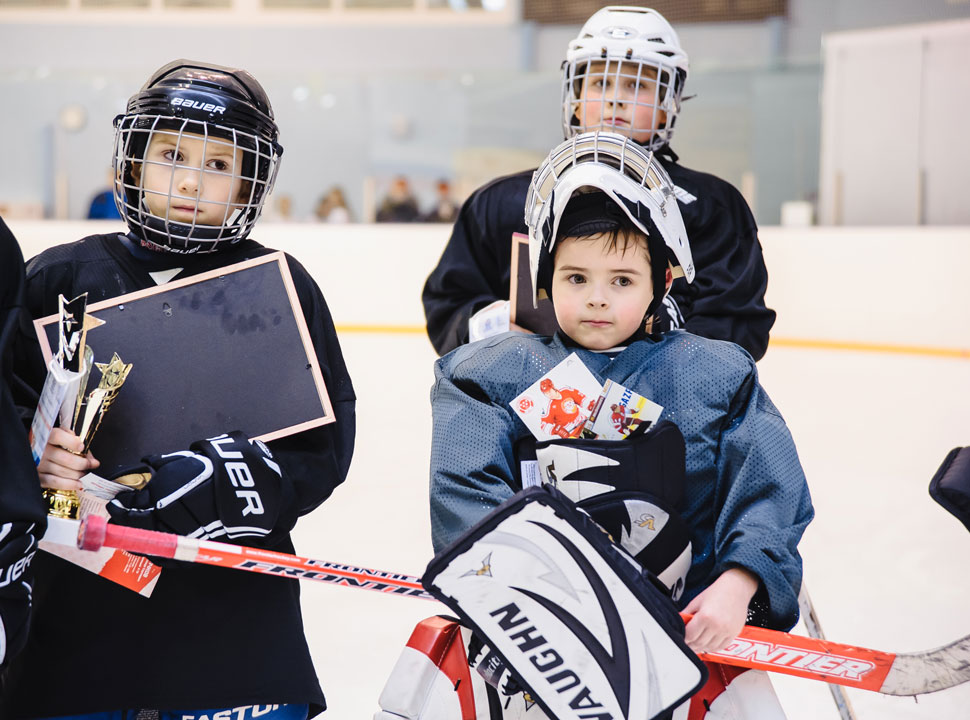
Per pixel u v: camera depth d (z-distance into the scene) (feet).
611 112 8.25
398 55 40.29
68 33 40.45
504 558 4.59
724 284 8.38
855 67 29.78
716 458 5.28
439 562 4.58
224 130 5.77
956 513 5.41
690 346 5.41
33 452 5.14
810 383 23.30
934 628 10.02
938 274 27.25
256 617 5.83
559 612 4.64
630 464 5.01
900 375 24.21
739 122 29.96
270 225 30.25
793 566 5.06
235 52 40.63
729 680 5.16
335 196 31.32
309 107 31.09
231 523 5.50
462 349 5.61
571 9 39.19
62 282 5.95
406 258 29.53
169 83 5.81
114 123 6.01
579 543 4.59
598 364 5.36
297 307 5.96
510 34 39.86
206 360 5.80
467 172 31.22
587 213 5.22
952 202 29.76
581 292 5.31
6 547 4.83
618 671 4.66
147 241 5.95
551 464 5.06
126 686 5.54
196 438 5.76
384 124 31.12
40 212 31.86
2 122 31.63
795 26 36.99
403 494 14.71
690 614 4.97
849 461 16.69
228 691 5.67
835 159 30.12
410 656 5.24
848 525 13.30
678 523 5.05
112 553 5.38
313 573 5.28
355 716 8.27
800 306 28.89
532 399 5.19
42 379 5.72
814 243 28.71
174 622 5.65
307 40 40.40
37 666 5.57
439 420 5.34
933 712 8.39
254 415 5.85
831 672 5.10
